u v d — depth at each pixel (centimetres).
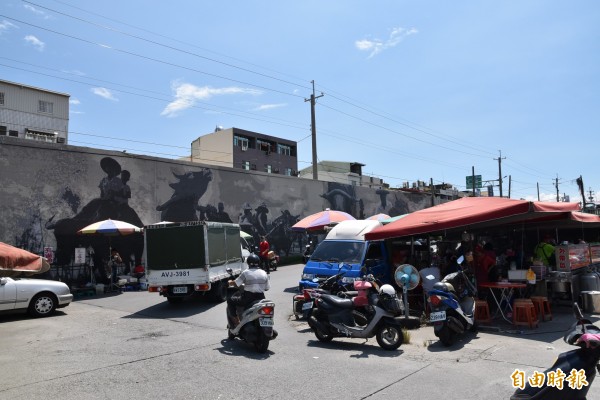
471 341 832
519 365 672
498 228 1386
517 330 902
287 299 1442
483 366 672
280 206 3030
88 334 968
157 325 1070
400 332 787
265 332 762
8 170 1723
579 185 2808
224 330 995
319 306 837
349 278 1109
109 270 1923
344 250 1209
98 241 1972
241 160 5775
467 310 877
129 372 662
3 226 1697
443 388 575
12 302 1162
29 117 3981
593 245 1339
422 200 4809
